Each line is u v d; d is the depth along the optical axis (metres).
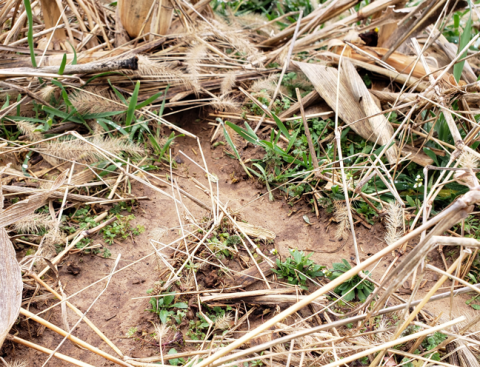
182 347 0.58
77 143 0.68
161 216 0.66
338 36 0.81
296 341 0.58
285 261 0.62
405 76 0.72
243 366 0.56
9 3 0.75
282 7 0.97
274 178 0.69
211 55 0.80
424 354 0.56
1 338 0.52
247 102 0.76
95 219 0.64
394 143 0.68
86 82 0.71
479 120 0.68
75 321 0.58
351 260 0.63
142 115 0.72
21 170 0.67
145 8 0.76
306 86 0.76
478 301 0.60
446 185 0.66
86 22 0.81
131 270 0.61
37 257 0.58
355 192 0.64
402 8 0.77
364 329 0.58
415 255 0.47
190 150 0.73
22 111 0.71
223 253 0.62
